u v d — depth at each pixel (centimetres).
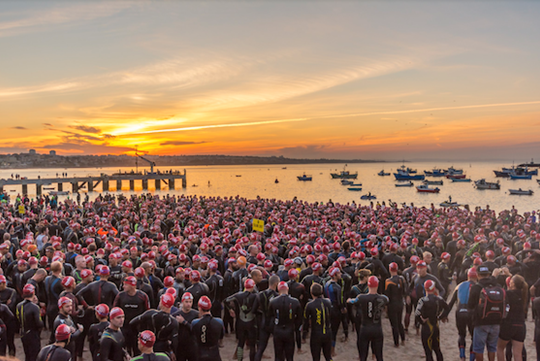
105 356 542
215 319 632
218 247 1060
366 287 773
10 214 2220
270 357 834
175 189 9825
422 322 725
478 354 700
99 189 9844
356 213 2405
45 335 932
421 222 1861
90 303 741
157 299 843
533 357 823
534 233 1327
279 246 1315
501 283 850
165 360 482
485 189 10100
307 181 14675
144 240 1199
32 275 884
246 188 10381
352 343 910
